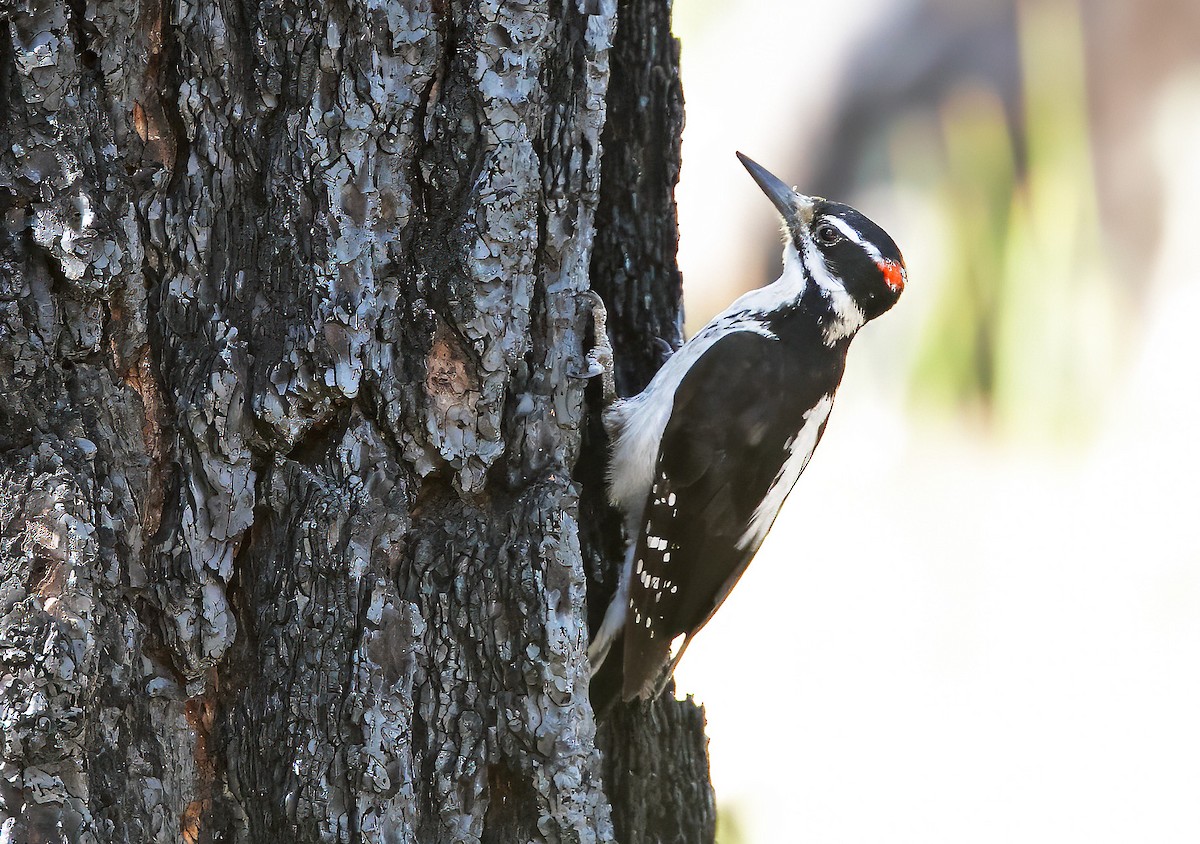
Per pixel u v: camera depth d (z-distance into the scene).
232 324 5.38
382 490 5.57
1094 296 15.64
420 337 5.63
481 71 5.59
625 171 7.77
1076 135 16.02
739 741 13.94
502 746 5.73
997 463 16.06
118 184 5.16
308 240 5.36
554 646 5.71
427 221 5.70
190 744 5.41
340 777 5.28
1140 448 15.68
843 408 16.95
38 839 4.81
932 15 18.20
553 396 6.22
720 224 19.55
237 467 5.35
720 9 20.25
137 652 5.23
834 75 18.97
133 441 5.25
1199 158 16.44
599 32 6.08
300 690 5.32
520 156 5.70
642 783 7.84
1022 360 15.66
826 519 16.53
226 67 5.30
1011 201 16.00
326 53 5.30
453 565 5.75
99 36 5.04
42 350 5.02
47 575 4.87
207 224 5.35
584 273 6.38
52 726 4.80
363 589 5.39
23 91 4.87
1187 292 16.23
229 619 5.39
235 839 5.50
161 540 5.27
